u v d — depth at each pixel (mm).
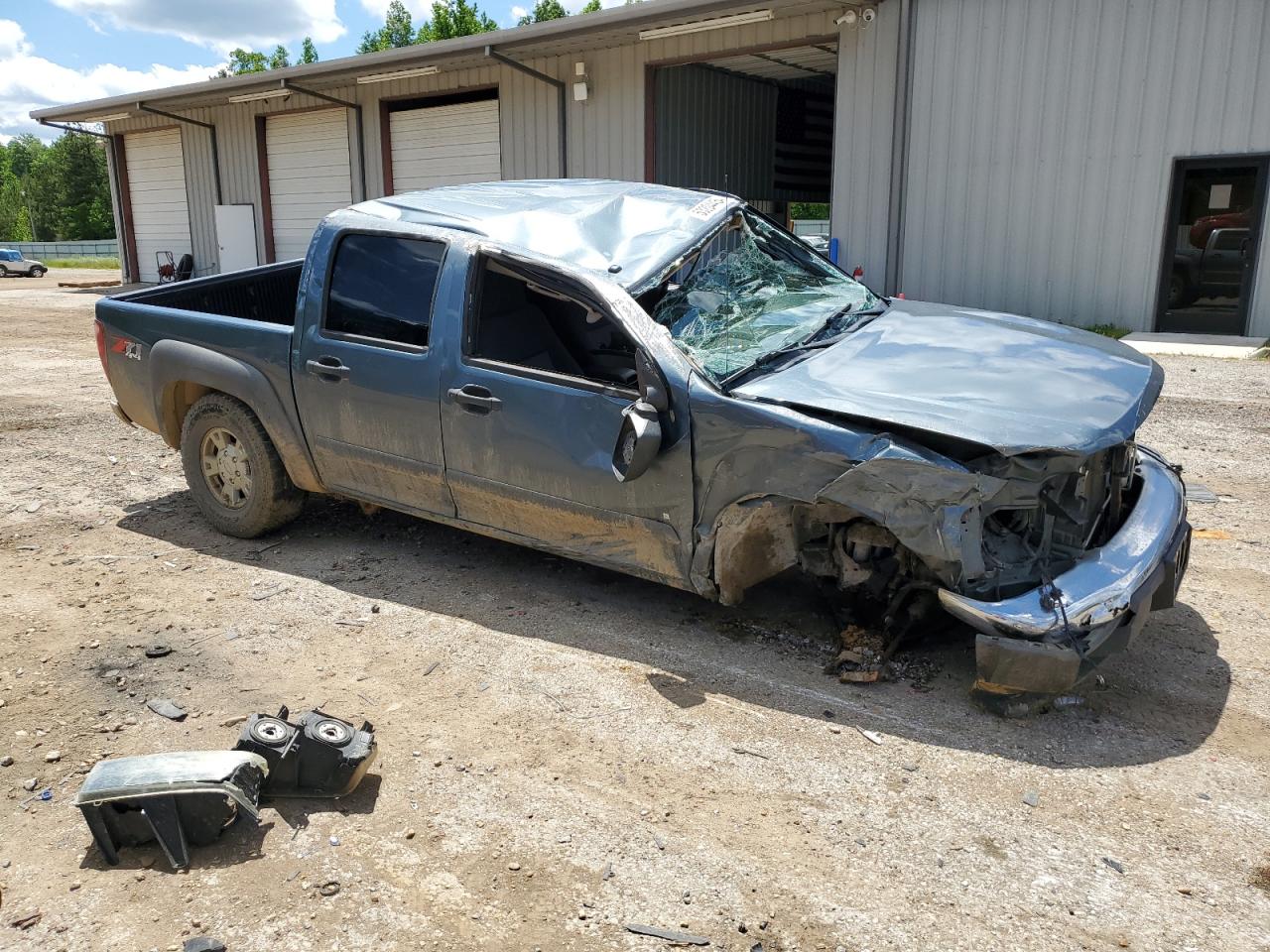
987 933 2453
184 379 5254
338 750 3010
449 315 4320
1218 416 7980
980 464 3287
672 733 3396
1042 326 4516
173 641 4125
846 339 4203
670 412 3748
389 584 4742
